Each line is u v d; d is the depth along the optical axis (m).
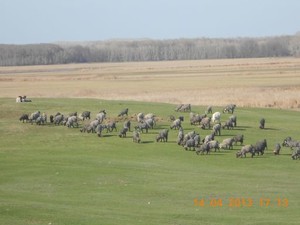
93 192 56.81
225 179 62.97
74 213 47.38
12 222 44.03
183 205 51.91
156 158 74.88
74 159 72.81
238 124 101.56
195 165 70.88
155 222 45.19
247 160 74.19
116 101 123.81
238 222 45.72
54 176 63.59
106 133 92.50
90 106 115.69
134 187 58.94
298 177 64.38
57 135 90.12
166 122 101.44
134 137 85.38
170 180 62.25
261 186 59.69
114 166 69.12
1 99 125.94
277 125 101.00
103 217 46.22
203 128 95.31
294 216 47.97
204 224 44.94
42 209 48.38
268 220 46.34
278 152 78.25
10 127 95.31
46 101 121.44
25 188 58.25
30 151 78.69
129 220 45.50
